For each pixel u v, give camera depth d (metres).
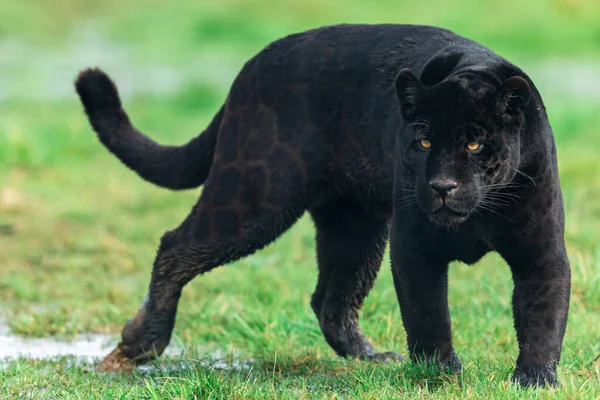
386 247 18.41
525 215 14.43
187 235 17.28
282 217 16.86
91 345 19.89
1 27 73.06
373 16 74.88
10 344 19.86
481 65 14.57
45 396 15.52
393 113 15.77
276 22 73.94
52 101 50.16
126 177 35.88
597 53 65.56
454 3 75.88
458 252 15.11
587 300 20.78
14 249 27.20
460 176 13.82
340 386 15.86
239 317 20.34
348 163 16.61
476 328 19.33
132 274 25.47
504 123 13.85
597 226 27.73
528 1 74.19
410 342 15.63
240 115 17.08
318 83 16.64
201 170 18.17
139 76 57.84
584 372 15.96
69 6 79.50
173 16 76.00
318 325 19.67
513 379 14.63
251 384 15.22
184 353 18.81
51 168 36.53
